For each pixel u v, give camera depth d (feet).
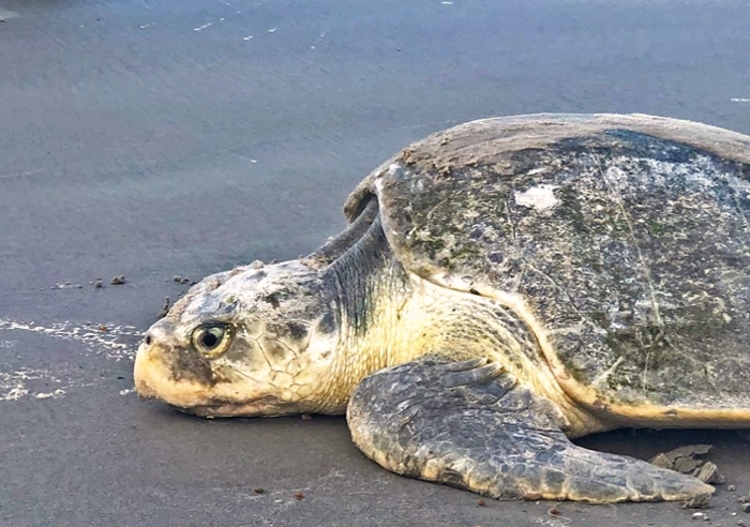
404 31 10.22
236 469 4.74
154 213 7.42
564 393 4.74
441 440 4.55
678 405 4.65
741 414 4.64
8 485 4.68
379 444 4.62
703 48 9.70
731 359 4.70
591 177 5.00
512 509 4.41
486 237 4.91
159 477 4.71
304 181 7.79
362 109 8.76
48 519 4.49
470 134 5.33
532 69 9.38
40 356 5.68
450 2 10.85
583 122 5.36
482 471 4.46
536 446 4.52
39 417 5.15
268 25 10.47
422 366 4.77
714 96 8.73
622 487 4.41
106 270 6.70
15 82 9.48
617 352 4.69
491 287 4.83
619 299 4.76
